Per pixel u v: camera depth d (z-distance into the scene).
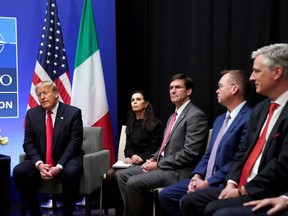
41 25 4.64
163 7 4.47
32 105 4.30
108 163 3.92
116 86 4.95
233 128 2.79
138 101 3.86
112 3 4.94
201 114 3.28
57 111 3.71
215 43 3.80
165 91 4.45
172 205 2.96
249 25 3.44
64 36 4.76
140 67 4.82
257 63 2.31
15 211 4.28
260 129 2.39
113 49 4.95
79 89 4.46
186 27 4.18
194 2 4.04
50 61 4.38
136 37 4.87
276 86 2.29
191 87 3.43
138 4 4.83
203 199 2.50
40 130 3.68
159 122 3.88
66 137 3.65
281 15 3.21
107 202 4.20
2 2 4.50
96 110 4.50
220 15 3.75
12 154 4.55
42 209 4.34
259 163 2.30
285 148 2.13
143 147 3.84
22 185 3.52
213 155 2.88
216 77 3.80
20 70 4.58
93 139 3.98
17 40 4.56
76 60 4.52
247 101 3.06
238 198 2.25
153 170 3.36
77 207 4.45
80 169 3.50
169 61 4.38
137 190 3.25
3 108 4.50
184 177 3.21
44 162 3.64
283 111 2.23
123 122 4.97
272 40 3.30
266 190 2.13
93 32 4.57
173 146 3.33
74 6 4.79
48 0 4.43
